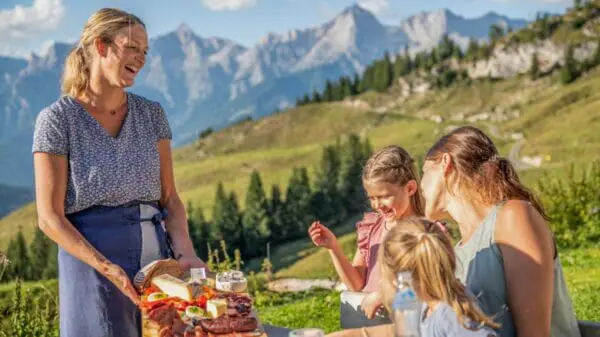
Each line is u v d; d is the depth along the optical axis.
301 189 124.75
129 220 3.82
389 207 4.02
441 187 3.33
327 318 8.77
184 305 3.42
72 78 3.78
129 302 3.71
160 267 3.68
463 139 3.30
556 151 126.31
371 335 3.31
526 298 3.07
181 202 4.24
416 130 188.88
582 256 12.39
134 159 3.88
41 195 3.66
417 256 2.77
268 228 117.75
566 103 171.75
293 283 13.22
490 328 2.80
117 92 3.81
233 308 3.39
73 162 3.73
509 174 3.29
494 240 3.16
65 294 3.70
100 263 3.57
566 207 14.90
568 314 3.34
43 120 3.70
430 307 2.89
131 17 3.71
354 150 131.62
